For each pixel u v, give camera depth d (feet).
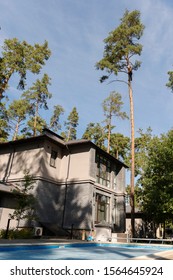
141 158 106.32
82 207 61.16
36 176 60.70
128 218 108.27
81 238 57.93
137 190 90.48
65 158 70.23
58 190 66.69
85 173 64.80
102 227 64.44
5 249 27.73
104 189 71.87
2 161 70.44
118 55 79.97
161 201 65.67
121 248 46.34
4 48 82.69
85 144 67.87
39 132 106.63
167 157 69.05
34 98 106.32
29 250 30.48
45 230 55.77
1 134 99.66
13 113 106.73
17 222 56.95
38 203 58.03
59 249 35.29
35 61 88.22
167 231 115.65
